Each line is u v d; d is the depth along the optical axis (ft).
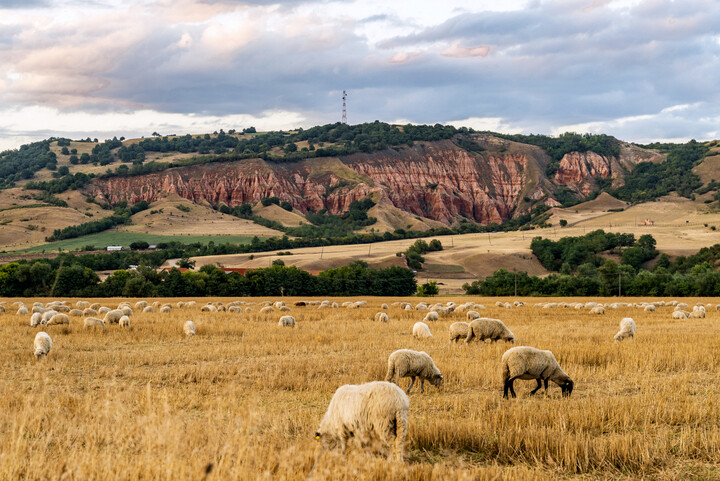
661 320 150.10
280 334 106.11
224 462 29.45
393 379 57.57
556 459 37.37
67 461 30.09
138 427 33.55
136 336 101.45
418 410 49.83
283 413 46.44
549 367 56.65
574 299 304.50
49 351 78.23
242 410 41.47
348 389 37.24
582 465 36.94
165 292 330.95
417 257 571.69
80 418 40.32
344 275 391.65
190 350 85.51
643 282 357.00
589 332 114.01
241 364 71.77
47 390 56.03
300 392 56.59
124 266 530.68
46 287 336.90
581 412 45.75
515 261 586.86
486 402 50.75
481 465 36.99
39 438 35.96
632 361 71.26
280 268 381.40
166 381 62.18
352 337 102.42
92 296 331.98
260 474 28.43
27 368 67.97
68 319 117.19
